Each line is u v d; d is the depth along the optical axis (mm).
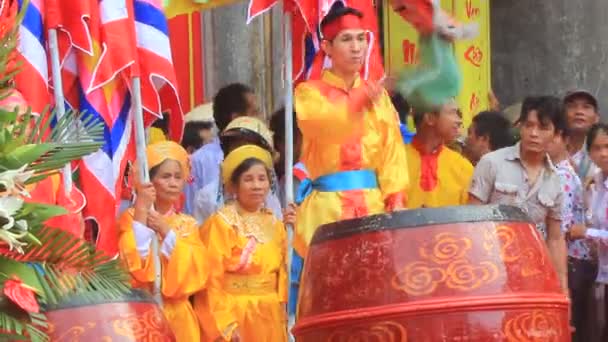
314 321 9516
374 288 9266
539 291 9328
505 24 26672
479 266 9211
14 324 8922
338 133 14992
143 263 14367
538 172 16578
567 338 9617
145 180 14484
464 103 23016
